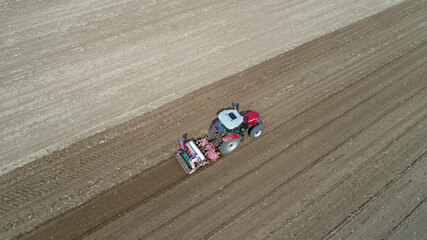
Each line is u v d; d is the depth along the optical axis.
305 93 15.23
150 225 10.05
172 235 9.84
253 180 11.48
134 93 15.04
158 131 13.23
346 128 13.51
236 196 10.96
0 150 12.16
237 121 11.34
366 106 14.57
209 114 14.08
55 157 11.98
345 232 10.02
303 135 13.20
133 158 12.07
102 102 14.48
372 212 10.56
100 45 17.80
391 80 16.08
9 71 15.90
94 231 9.80
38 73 15.85
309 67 16.81
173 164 11.94
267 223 10.23
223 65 16.88
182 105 14.50
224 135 12.05
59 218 10.06
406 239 9.88
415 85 15.80
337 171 11.82
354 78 16.19
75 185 11.02
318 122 13.78
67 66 16.33
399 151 12.55
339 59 17.42
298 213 10.52
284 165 12.02
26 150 12.21
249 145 12.77
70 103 14.34
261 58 17.42
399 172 11.79
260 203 10.78
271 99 14.88
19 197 10.59
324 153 12.48
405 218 10.41
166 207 10.56
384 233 10.00
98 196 10.75
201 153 11.30
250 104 14.59
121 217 10.21
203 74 16.27
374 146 12.74
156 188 11.10
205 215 10.39
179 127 13.44
